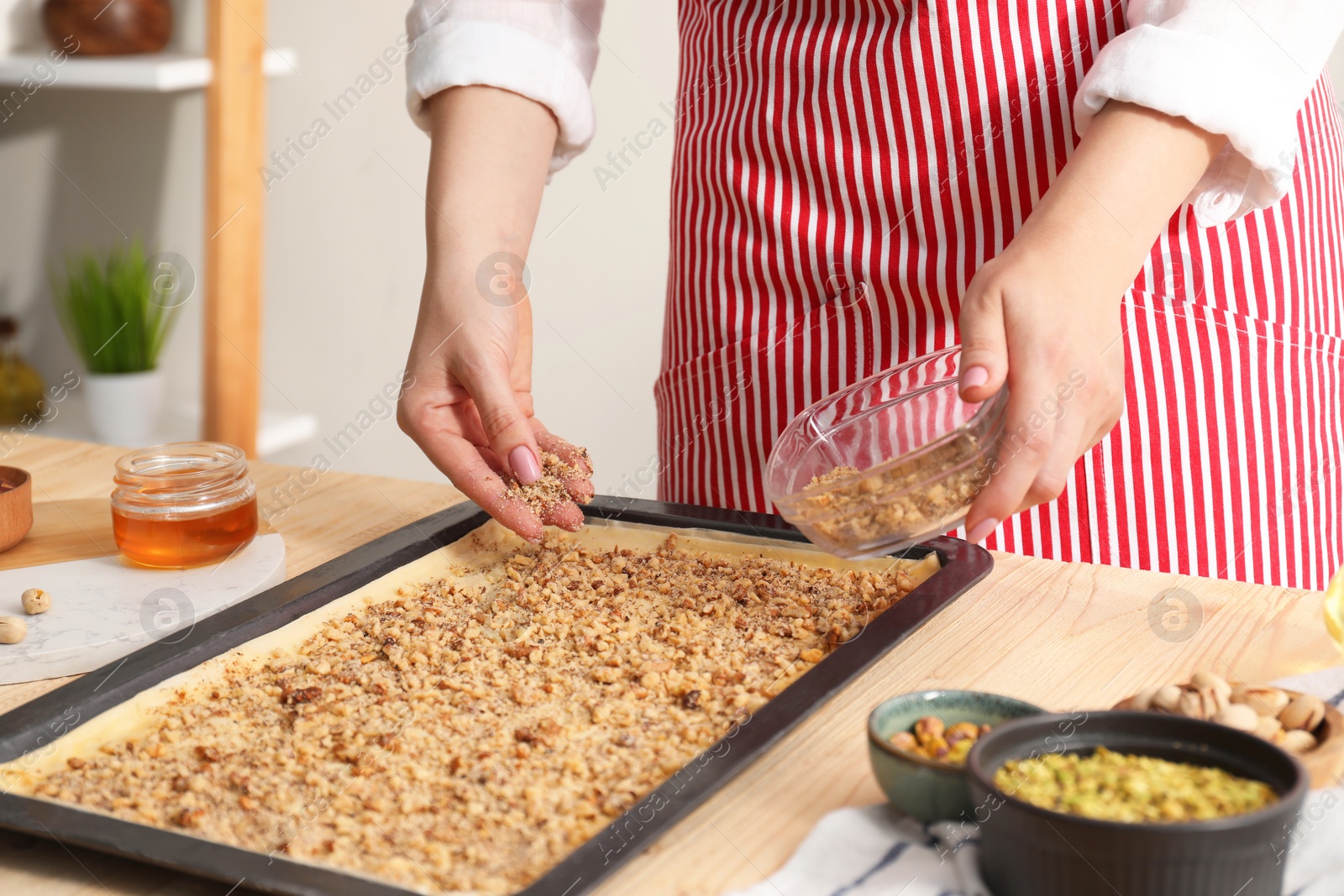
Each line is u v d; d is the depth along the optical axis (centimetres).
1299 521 190
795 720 149
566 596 172
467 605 171
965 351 156
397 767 150
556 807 146
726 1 188
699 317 195
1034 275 157
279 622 164
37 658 161
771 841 143
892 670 158
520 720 155
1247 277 183
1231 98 160
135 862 142
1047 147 179
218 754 151
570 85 187
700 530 179
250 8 291
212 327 304
